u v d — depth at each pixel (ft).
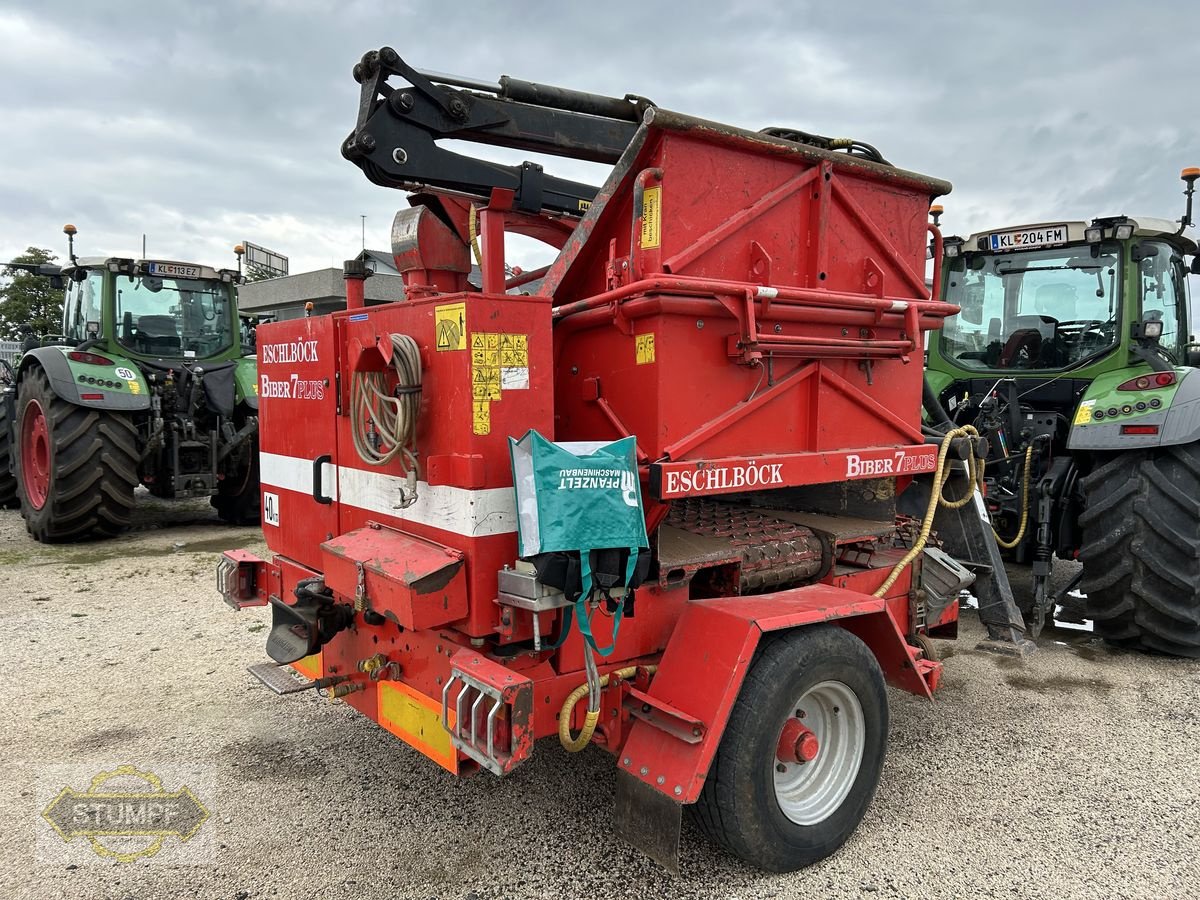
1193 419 13.33
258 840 8.87
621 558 7.34
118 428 22.84
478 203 10.30
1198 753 11.02
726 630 7.95
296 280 74.23
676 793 7.43
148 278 26.71
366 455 8.30
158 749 10.98
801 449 9.70
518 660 7.72
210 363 26.89
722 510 11.65
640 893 8.01
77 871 8.30
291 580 10.52
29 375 24.00
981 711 12.39
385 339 7.93
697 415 8.47
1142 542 13.75
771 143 8.71
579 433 9.20
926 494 13.07
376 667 8.73
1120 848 8.82
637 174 8.29
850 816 8.78
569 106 10.64
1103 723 11.96
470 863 8.48
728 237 8.61
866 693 8.86
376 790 9.94
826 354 9.59
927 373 18.74
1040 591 15.16
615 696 8.33
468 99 9.77
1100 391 14.97
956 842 8.93
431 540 7.84
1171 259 17.88
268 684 9.82
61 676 13.52
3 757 10.73
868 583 10.99
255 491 26.35
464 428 7.29
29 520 24.04
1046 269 17.35
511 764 6.88
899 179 10.25
